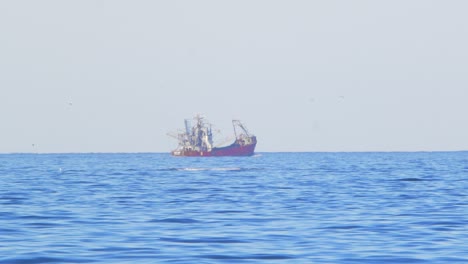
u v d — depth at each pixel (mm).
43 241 180125
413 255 159375
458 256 158000
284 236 190750
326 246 172375
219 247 170750
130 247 170250
